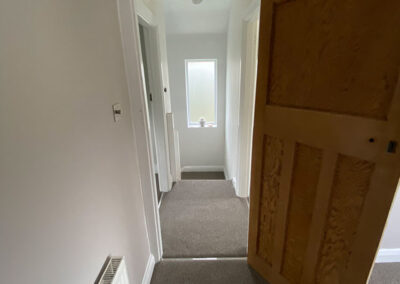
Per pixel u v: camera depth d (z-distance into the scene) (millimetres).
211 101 4336
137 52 1229
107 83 988
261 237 1487
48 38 610
